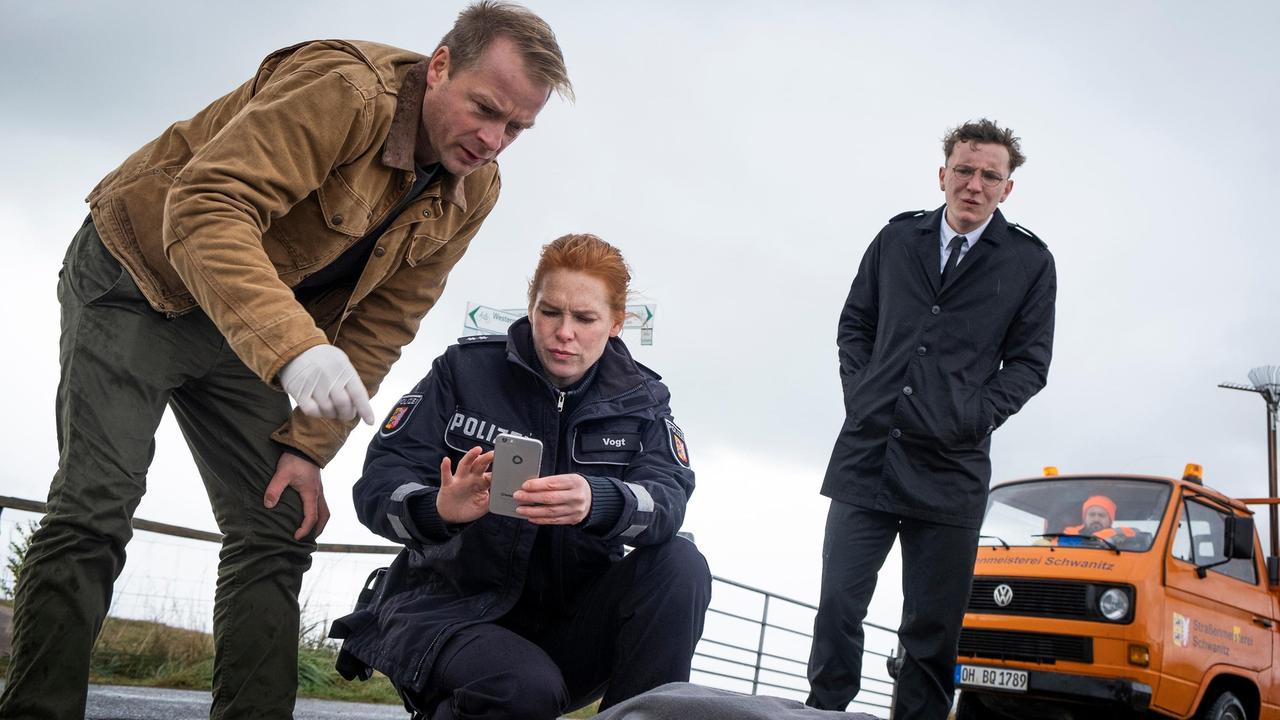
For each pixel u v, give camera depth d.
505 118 2.63
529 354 2.59
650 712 1.99
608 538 2.34
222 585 2.90
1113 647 8.26
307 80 2.54
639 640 2.42
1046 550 8.94
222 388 2.81
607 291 2.51
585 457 2.56
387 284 3.08
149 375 2.60
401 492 2.36
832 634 3.93
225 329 2.32
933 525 3.93
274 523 2.88
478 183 3.04
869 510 3.98
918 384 3.97
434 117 2.65
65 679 2.39
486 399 2.57
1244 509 9.52
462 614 2.40
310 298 2.97
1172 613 8.37
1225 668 8.63
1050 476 9.55
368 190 2.69
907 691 3.92
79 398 2.53
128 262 2.58
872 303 4.34
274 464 2.89
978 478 3.97
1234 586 9.00
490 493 2.25
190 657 6.66
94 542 2.45
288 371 2.25
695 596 2.45
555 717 2.25
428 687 2.31
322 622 7.68
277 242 2.68
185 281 2.40
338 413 2.23
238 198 2.42
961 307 4.06
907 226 4.28
